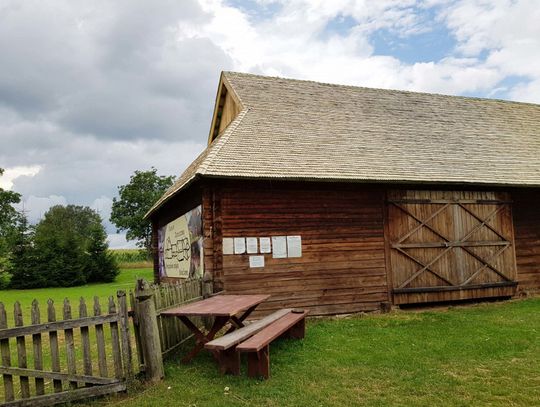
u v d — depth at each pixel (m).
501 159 15.10
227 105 17.02
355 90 17.56
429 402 5.61
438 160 14.08
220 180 11.52
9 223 55.88
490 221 14.10
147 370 6.61
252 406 5.57
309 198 12.27
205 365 7.33
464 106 18.48
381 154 13.64
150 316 6.69
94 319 6.09
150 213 19.02
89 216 96.56
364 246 12.59
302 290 11.84
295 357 7.71
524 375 6.58
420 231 13.22
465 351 7.90
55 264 34.19
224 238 11.41
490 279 13.88
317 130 14.12
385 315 12.00
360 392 6.02
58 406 5.70
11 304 20.52
